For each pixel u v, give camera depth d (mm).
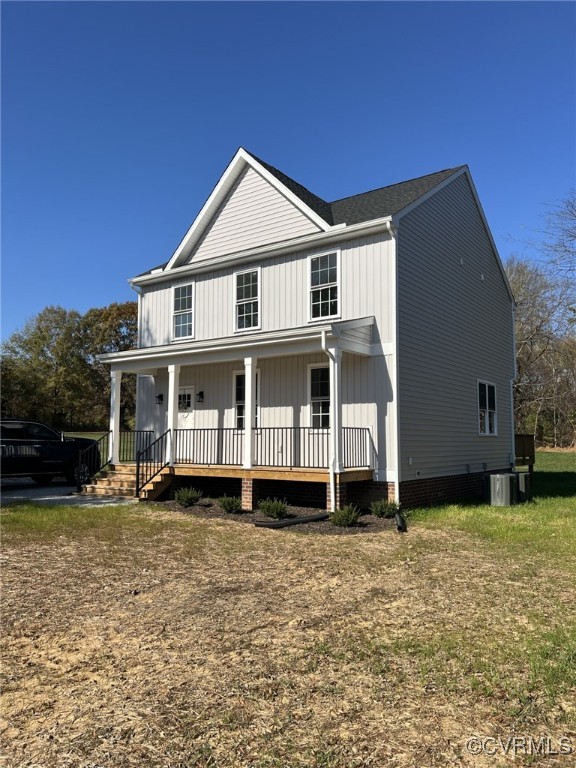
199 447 14852
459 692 3789
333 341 11266
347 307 12680
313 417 13047
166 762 2984
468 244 15945
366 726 3348
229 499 11695
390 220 11930
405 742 3174
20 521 10180
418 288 13008
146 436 16281
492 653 4441
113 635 4844
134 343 50156
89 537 9016
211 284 15484
